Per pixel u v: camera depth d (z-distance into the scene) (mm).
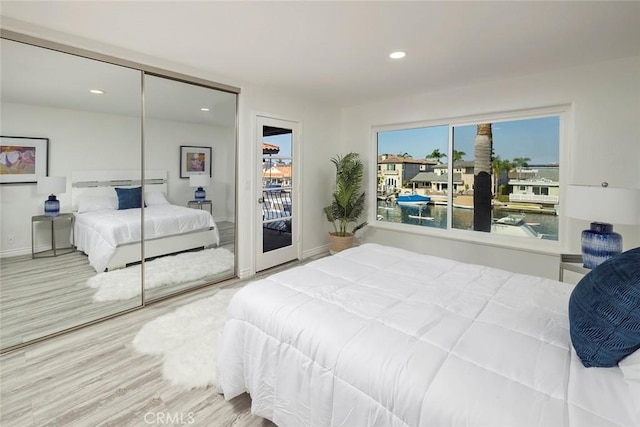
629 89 2680
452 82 3439
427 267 2145
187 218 3324
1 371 1967
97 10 1943
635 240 2705
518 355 1114
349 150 4855
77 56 2432
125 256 2936
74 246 2660
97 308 2758
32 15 2002
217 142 3445
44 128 2434
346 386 1160
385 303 1555
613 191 2072
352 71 3094
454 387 983
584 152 2910
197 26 2156
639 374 900
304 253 4574
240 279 3688
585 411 868
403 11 1943
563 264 2482
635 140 2670
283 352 1413
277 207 4117
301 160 4336
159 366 2018
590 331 1034
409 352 1147
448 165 3934
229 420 1614
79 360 2082
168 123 3088
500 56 2676
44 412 1637
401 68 2977
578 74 2904
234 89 3455
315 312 1453
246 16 2012
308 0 1830
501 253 3488
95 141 2680
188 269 3375
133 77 2775
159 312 2818
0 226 2328
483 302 1565
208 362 2045
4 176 2309
